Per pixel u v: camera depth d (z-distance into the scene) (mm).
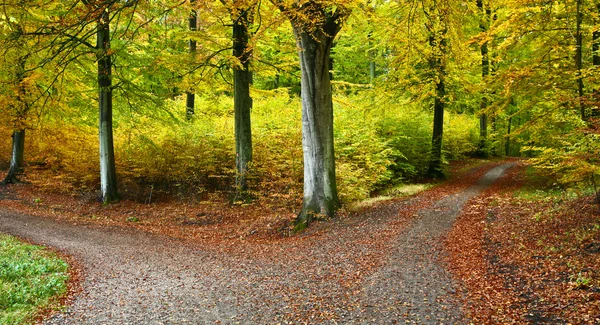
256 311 6262
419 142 19797
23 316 5898
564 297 5742
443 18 10867
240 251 10312
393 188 17594
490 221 10727
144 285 7598
